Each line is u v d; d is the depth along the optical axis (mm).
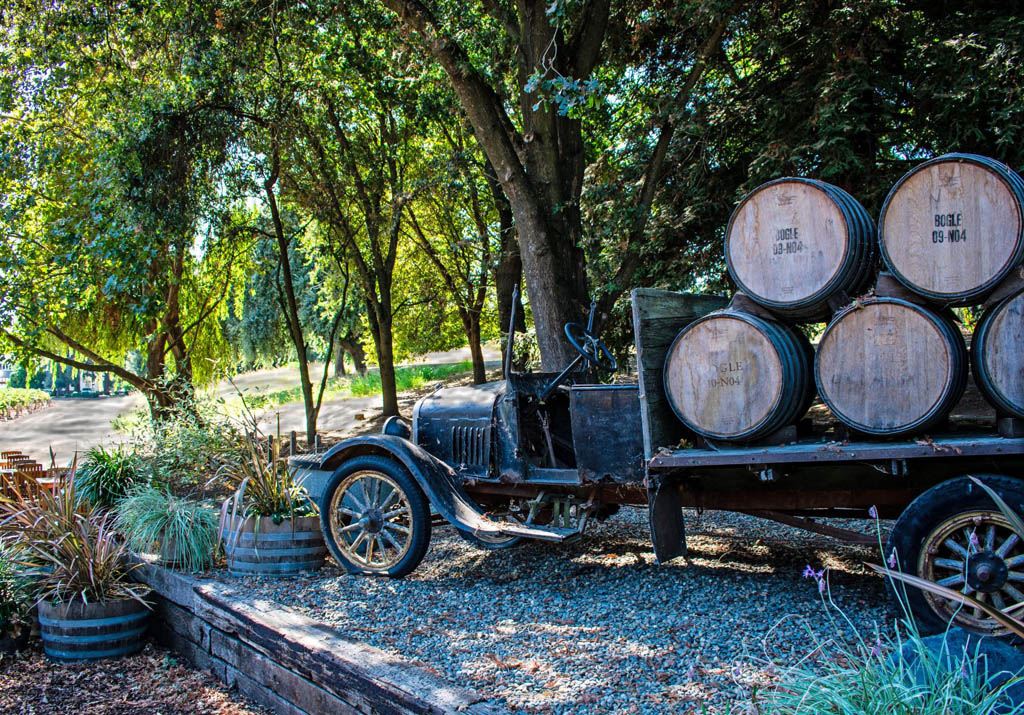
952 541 3227
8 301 11930
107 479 6883
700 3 7422
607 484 4562
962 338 3445
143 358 16938
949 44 7035
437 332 22125
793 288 3664
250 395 8062
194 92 11891
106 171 11219
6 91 11906
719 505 4227
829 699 2229
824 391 3514
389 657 3355
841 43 7355
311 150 13875
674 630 3643
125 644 4840
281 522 5113
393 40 11297
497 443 5039
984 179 3168
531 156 8141
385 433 5379
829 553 4969
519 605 4281
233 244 14547
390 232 15406
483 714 2732
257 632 3961
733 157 8930
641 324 3973
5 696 4207
